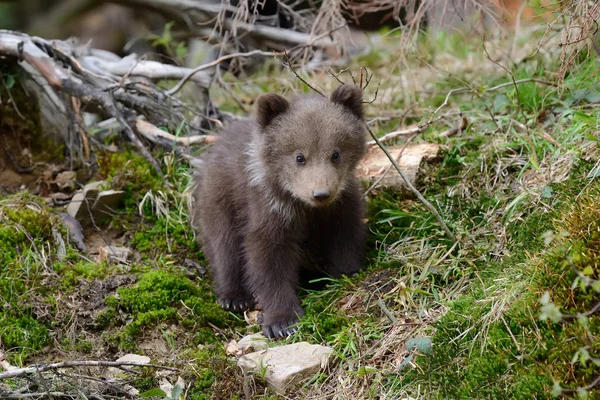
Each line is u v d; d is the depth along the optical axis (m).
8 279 8.23
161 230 9.70
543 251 6.80
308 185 8.03
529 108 9.91
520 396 5.87
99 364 6.87
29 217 9.08
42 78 10.82
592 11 8.22
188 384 7.18
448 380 6.34
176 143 10.59
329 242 8.99
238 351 7.78
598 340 5.86
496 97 10.22
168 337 7.91
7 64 10.62
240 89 13.17
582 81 9.28
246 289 8.91
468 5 11.23
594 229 6.52
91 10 17.42
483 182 8.88
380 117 11.19
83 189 9.98
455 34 13.43
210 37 11.32
